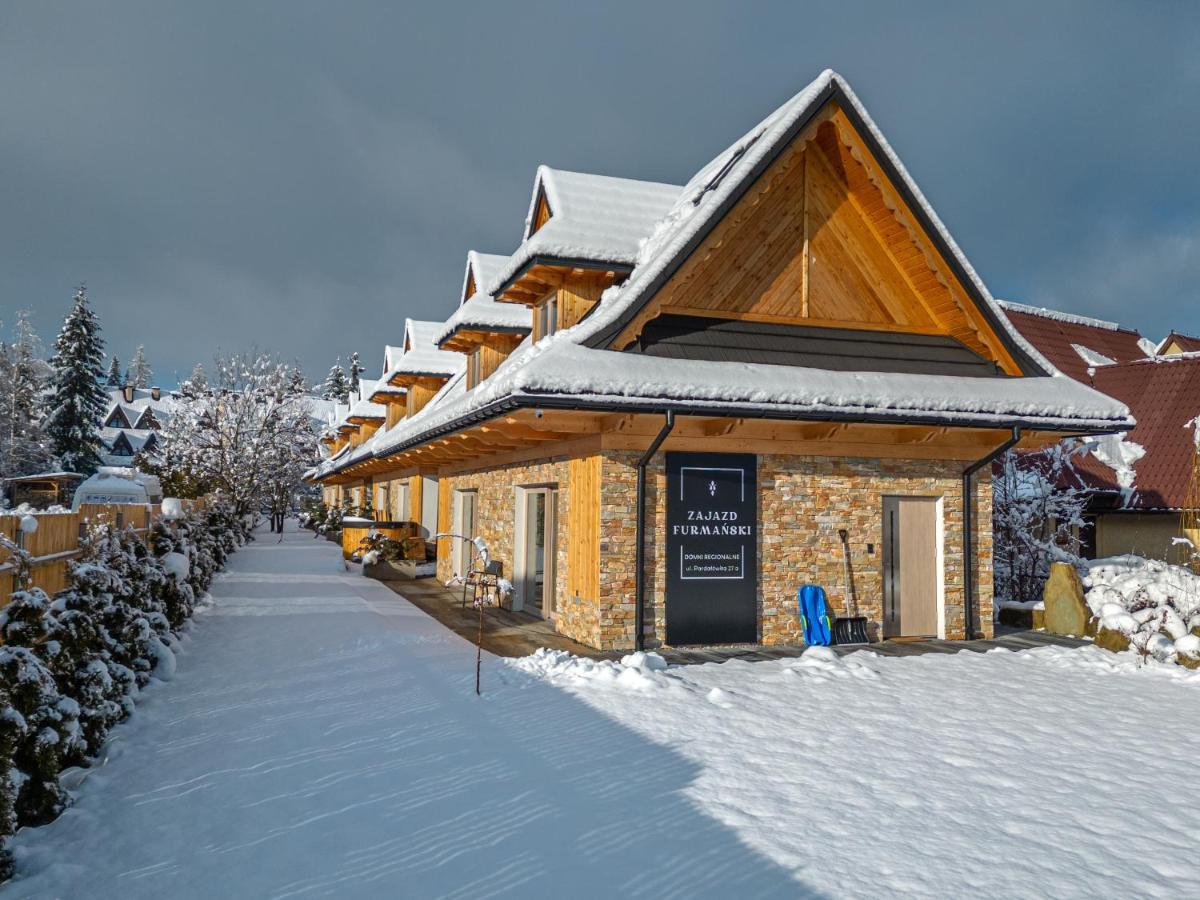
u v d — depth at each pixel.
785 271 12.65
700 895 4.32
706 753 6.63
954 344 13.41
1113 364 24.44
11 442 50.25
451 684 8.86
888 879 4.53
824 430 11.79
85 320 58.88
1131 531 19.91
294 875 4.55
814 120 11.87
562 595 12.32
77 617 6.55
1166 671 10.23
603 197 14.53
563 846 4.89
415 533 23.80
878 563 12.52
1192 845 5.07
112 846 4.93
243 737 7.03
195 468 38.47
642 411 10.08
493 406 10.20
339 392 97.56
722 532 11.66
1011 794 5.89
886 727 7.55
